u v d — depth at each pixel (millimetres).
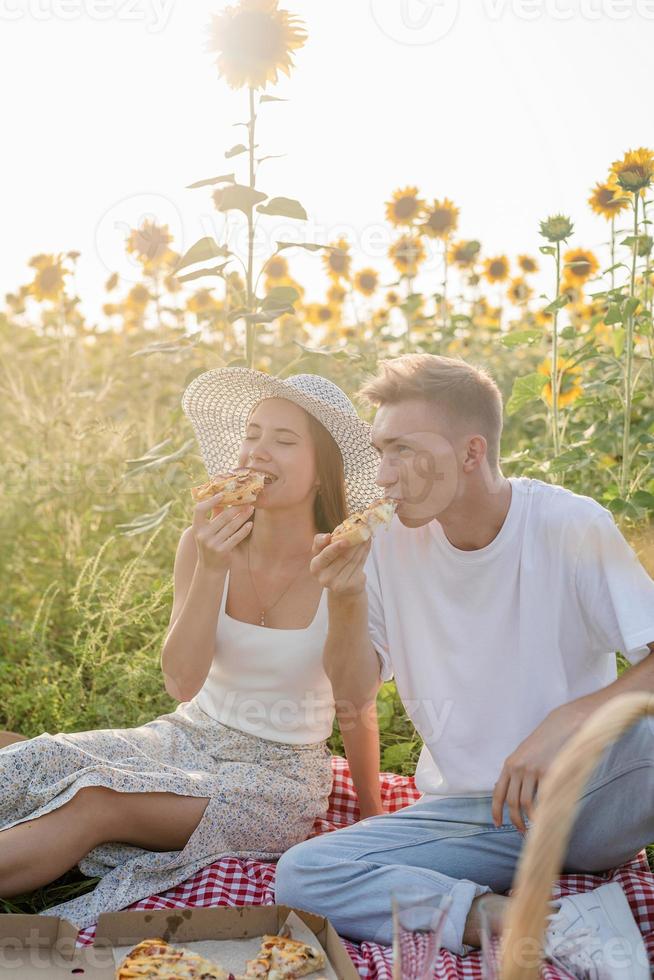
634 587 2232
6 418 5602
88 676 3771
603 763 2176
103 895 2346
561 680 2316
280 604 2576
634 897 2199
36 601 4508
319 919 2049
